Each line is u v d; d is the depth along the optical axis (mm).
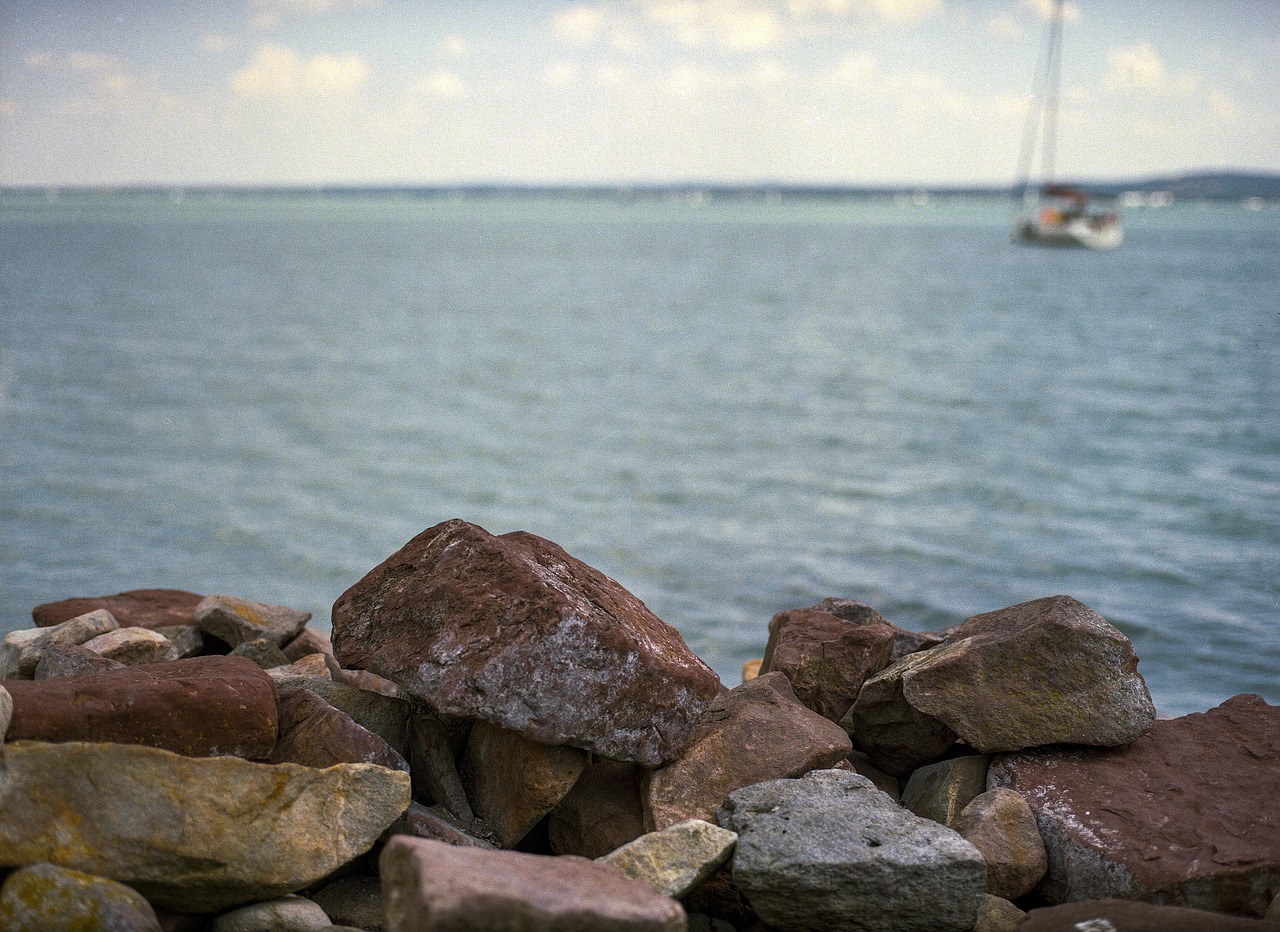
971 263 101000
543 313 56250
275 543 15352
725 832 4734
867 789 5152
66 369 32281
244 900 4434
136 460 20578
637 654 5168
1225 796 5234
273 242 135250
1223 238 138750
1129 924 4316
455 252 122125
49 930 3883
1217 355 37531
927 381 32594
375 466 20750
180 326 45844
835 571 14094
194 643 7922
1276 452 21547
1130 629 11711
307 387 30875
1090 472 20062
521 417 26719
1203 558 14469
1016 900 5180
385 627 5340
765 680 6129
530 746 5156
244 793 4480
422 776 5500
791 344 42906
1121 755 5598
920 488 19031
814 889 4500
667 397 30094
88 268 79312
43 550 14688
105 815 4227
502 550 5367
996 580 13727
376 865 4910
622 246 142625
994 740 5629
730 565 14414
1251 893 4672
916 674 5758
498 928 3566
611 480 19781
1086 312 54625
